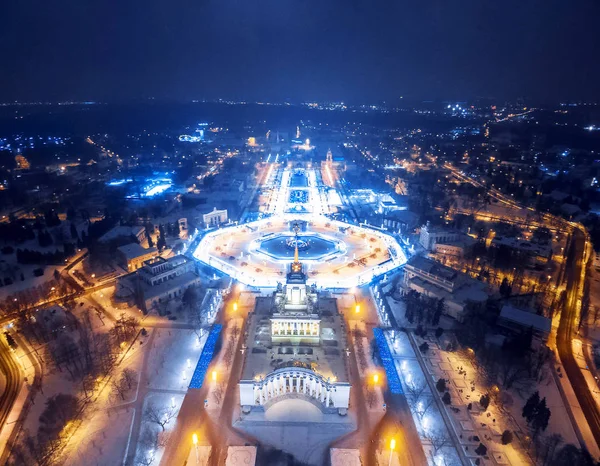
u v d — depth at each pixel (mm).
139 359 190500
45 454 140125
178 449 145125
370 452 143875
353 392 171250
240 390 156125
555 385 175750
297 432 151625
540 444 146000
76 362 187500
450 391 172375
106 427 153125
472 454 143625
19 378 179250
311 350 173750
